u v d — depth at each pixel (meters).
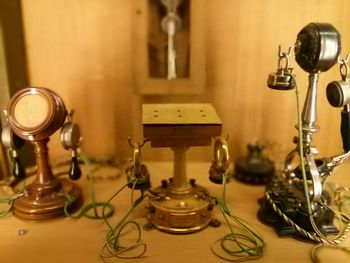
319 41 0.56
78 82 0.93
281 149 0.86
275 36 0.81
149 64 0.91
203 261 0.56
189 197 0.65
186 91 0.90
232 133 0.90
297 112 0.62
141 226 0.65
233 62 0.88
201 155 0.82
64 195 0.69
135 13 0.89
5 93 0.79
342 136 0.62
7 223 0.67
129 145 0.72
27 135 0.65
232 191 0.78
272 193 0.67
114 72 0.92
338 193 0.71
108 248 0.59
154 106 0.67
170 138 0.59
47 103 0.65
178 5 0.88
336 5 0.69
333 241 0.60
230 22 0.86
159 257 0.57
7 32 0.83
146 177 0.62
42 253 0.58
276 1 0.80
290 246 0.60
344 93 0.58
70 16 0.88
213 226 0.65
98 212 0.70
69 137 0.66
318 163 0.64
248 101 0.88
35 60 0.90
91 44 0.91
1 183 0.78
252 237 0.62
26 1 0.86
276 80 0.60
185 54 0.90
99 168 0.90
